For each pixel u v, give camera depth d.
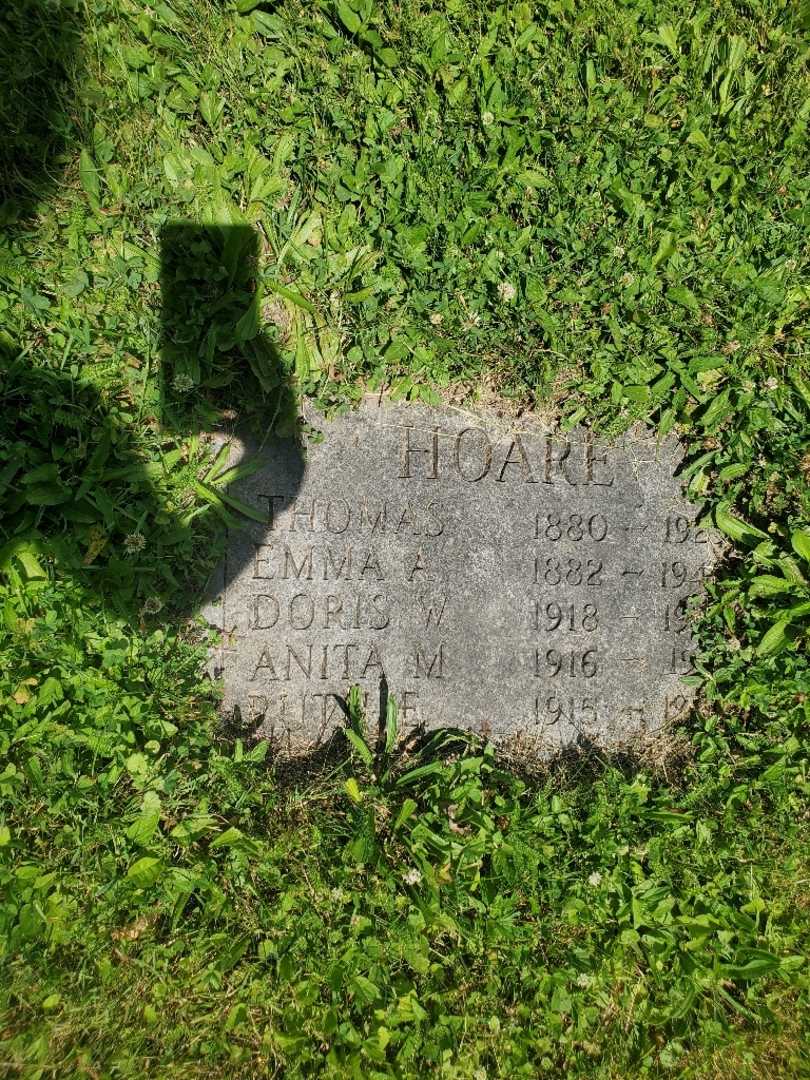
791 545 0.83
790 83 0.88
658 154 0.85
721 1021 0.75
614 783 0.79
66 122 0.76
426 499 0.80
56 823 0.71
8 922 0.68
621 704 0.83
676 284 0.84
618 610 0.83
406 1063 0.70
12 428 0.73
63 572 0.73
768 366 0.85
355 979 0.71
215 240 0.78
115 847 0.71
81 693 0.72
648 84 0.87
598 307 0.84
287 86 0.81
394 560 0.79
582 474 0.83
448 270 0.80
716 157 0.86
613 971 0.75
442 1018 0.71
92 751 0.72
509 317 0.82
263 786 0.75
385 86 0.82
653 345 0.84
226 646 0.77
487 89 0.83
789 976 0.77
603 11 0.86
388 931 0.72
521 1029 0.73
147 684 0.75
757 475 0.84
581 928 0.76
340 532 0.79
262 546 0.78
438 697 0.80
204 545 0.77
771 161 0.86
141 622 0.75
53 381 0.73
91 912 0.70
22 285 0.74
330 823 0.76
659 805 0.80
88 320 0.75
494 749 0.81
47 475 0.72
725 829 0.80
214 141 0.80
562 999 0.73
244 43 0.80
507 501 0.81
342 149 0.80
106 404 0.75
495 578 0.81
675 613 0.84
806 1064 0.75
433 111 0.82
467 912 0.75
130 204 0.77
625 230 0.84
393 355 0.79
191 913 0.72
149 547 0.76
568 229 0.83
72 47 0.77
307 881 0.74
